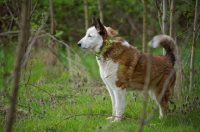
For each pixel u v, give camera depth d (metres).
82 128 5.95
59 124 6.04
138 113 6.85
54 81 9.74
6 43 10.88
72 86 9.16
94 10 16.34
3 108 6.48
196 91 8.17
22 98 7.82
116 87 6.62
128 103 7.52
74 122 6.20
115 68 6.55
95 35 6.68
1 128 5.71
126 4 16.41
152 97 6.98
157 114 6.92
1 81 8.64
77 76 9.91
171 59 6.93
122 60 6.53
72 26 16.69
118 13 16.61
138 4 16.20
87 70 10.02
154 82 6.67
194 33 7.81
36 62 10.57
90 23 16.56
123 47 6.58
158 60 6.70
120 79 6.56
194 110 6.77
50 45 10.80
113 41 6.55
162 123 6.27
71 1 15.81
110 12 16.22
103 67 6.70
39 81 9.48
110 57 6.56
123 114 6.71
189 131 5.85
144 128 5.88
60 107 7.19
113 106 6.86
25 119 6.27
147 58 6.69
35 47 10.98
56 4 15.15
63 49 14.17
